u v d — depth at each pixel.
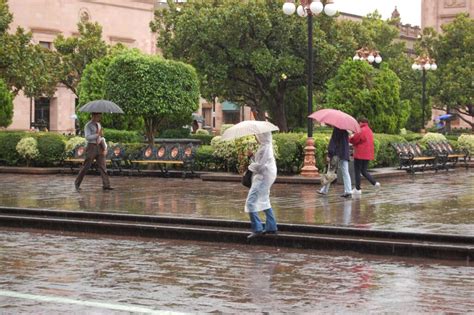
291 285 10.75
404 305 9.50
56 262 12.69
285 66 43.50
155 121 31.88
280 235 14.39
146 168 30.12
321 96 51.03
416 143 33.44
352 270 11.97
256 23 43.38
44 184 25.47
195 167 28.91
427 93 59.41
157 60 30.94
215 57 45.34
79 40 56.75
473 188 23.81
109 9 71.81
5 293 10.27
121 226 16.11
